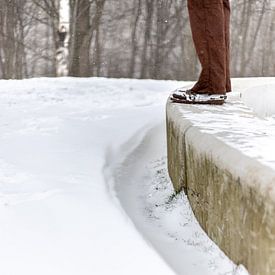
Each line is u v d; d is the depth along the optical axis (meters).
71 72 11.23
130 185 3.21
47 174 3.09
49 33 14.35
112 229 2.45
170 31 14.34
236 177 2.12
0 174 3.06
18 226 2.46
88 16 11.47
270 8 15.41
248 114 2.89
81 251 2.29
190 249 2.39
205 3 3.15
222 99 3.19
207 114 2.89
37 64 14.55
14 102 5.55
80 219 2.53
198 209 2.54
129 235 2.40
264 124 2.63
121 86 7.16
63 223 2.50
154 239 2.49
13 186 2.89
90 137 3.99
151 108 5.27
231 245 2.19
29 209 2.61
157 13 14.21
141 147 3.96
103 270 2.17
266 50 15.48
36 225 2.47
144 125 4.45
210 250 2.33
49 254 2.27
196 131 2.58
